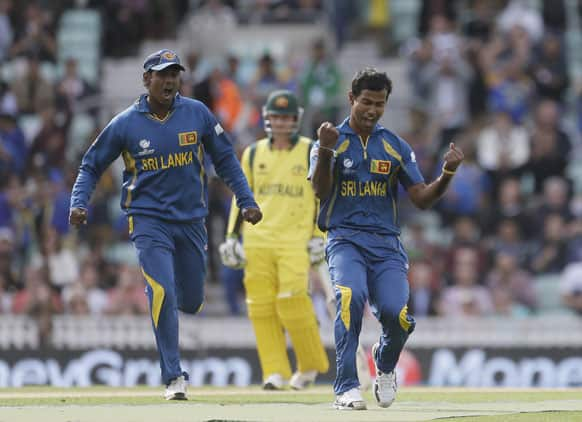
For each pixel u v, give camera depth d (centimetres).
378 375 2670
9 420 2281
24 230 5975
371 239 2639
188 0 8306
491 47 7131
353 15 8188
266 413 2434
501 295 5606
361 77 2616
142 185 2969
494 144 6481
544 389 3747
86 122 6956
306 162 3709
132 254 6219
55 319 5128
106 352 4891
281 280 3678
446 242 6144
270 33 7688
